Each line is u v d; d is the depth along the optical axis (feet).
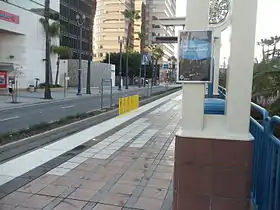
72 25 235.40
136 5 368.68
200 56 10.61
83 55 253.65
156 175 18.92
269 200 11.03
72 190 16.11
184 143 10.87
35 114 55.72
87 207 14.08
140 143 28.32
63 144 27.02
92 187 16.63
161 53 315.58
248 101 10.41
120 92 146.00
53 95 111.14
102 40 407.03
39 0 152.25
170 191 16.22
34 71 149.69
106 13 400.67
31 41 146.41
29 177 17.99
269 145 11.39
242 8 10.25
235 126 10.55
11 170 19.25
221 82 42.73
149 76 305.12
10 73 127.24
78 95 113.70
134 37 365.20
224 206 10.67
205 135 10.71
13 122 45.37
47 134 31.09
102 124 39.47
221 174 10.64
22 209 13.73
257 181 13.47
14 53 138.41
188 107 10.87
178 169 11.04
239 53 10.36
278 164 10.01
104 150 25.22
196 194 10.86
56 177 18.11
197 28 10.67
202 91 10.73
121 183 17.37
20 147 25.54
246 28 10.27
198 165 10.80
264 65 29.35
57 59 171.94
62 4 218.79
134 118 46.34
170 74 386.93
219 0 25.30
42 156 22.76
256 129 14.20
